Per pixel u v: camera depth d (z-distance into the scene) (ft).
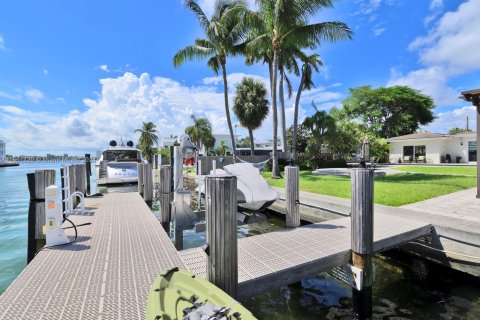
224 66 54.08
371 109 126.41
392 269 16.24
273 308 12.19
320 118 77.77
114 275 9.61
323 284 14.16
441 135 83.41
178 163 20.72
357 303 11.78
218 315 6.16
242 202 18.12
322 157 86.12
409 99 121.08
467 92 25.07
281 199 24.34
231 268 8.15
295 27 43.11
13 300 7.89
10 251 19.04
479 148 25.03
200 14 52.08
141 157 54.39
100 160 50.65
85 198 26.86
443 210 20.35
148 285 8.88
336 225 16.31
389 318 11.46
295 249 12.39
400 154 91.61
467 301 12.68
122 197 27.55
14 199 41.91
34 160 256.11
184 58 53.31
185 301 7.07
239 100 72.08
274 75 46.06
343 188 31.96
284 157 61.36
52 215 12.82
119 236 14.20
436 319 11.28
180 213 19.12
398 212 19.36
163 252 11.88
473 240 14.07
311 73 67.10
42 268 10.16
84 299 7.99
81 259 11.05
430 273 15.55
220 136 171.94
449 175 43.29
